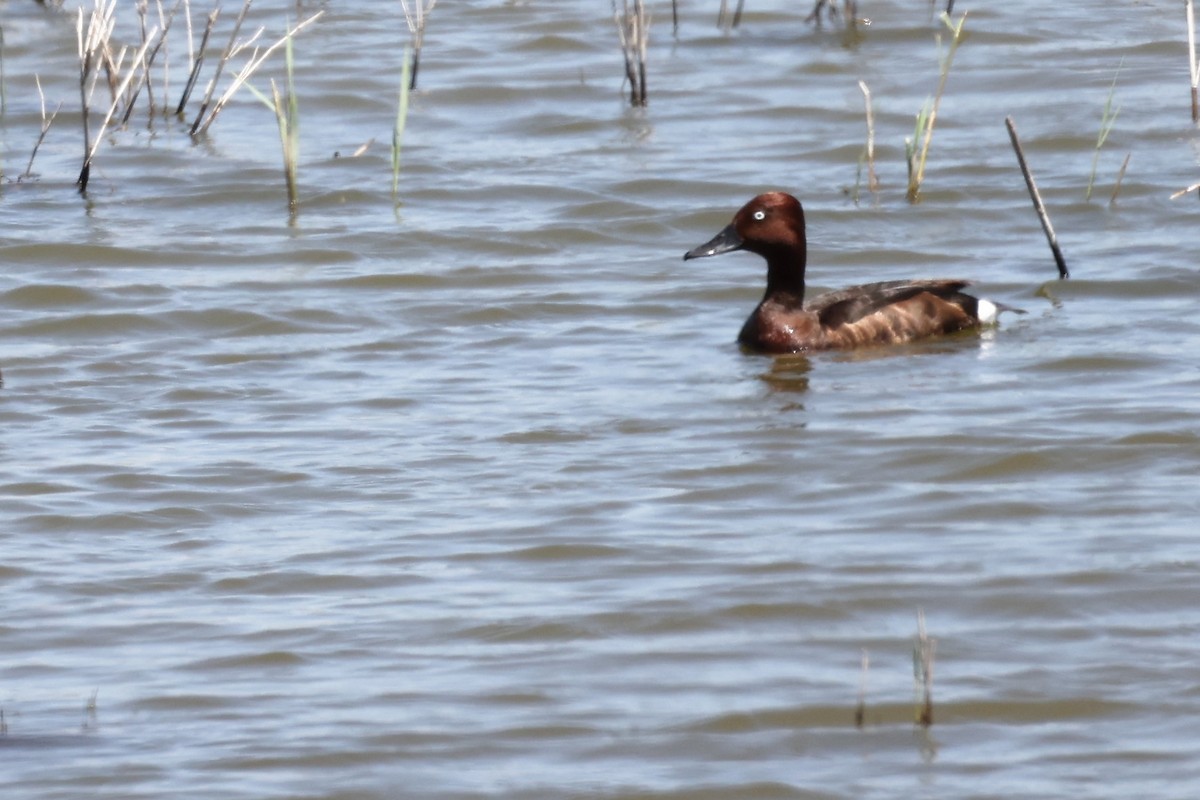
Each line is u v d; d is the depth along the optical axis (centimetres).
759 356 1712
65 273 1998
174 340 1786
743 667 1085
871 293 1762
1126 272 1923
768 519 1306
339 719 1031
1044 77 2694
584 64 2834
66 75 2808
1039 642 1106
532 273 1995
